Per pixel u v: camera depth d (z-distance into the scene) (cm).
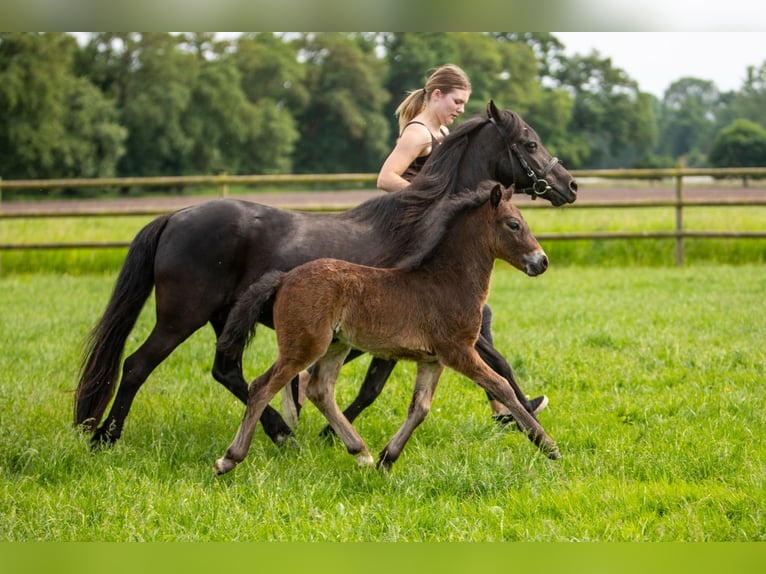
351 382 727
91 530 439
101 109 4703
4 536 432
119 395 562
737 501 448
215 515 450
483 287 539
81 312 1055
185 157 5188
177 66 5119
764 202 1419
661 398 648
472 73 5747
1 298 1170
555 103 6225
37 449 529
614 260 1509
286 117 5450
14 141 4372
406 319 522
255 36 5891
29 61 4356
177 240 564
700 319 929
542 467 511
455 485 489
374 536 432
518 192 620
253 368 797
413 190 573
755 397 637
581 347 824
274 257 564
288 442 580
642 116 7100
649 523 434
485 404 661
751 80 8844
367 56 5809
